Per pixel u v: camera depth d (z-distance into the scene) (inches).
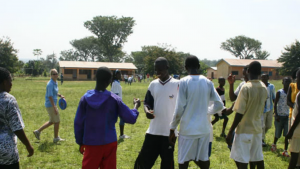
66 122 360.8
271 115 267.7
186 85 145.0
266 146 264.4
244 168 153.2
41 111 453.1
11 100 121.0
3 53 1760.6
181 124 147.5
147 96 171.5
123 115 139.9
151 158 170.4
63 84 1467.8
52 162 211.8
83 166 135.6
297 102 169.8
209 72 2819.9
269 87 264.7
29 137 282.5
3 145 118.6
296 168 195.9
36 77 2470.5
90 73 2231.8
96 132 133.5
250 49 3757.4
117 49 2940.5
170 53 1828.2
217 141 279.7
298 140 166.2
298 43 2041.1
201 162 148.9
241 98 150.2
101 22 2741.1
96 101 134.3
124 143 266.8
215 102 151.5
